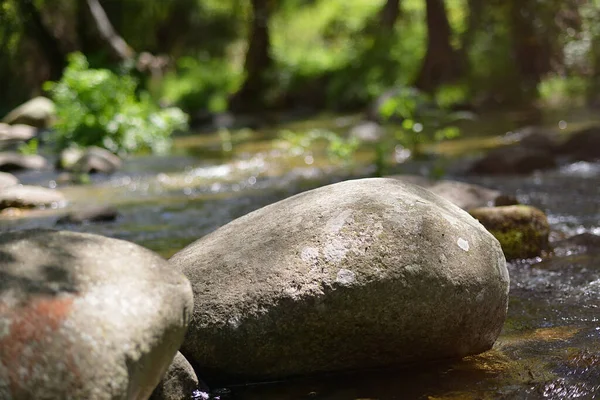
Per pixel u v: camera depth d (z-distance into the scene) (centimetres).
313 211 338
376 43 2023
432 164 924
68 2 1911
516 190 740
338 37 2506
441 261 317
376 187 348
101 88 1220
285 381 318
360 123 1471
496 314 331
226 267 327
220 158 1083
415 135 1021
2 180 841
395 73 1931
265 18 2095
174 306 259
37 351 229
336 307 306
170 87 2064
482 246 334
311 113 1867
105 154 1027
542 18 1791
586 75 1809
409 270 311
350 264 310
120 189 854
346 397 300
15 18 1669
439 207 345
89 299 245
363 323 310
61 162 1008
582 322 373
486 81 1744
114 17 2372
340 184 363
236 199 758
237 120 1769
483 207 551
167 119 1381
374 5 2391
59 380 227
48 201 768
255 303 310
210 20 2689
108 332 239
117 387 234
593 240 516
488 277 326
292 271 313
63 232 277
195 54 2628
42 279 247
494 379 310
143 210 718
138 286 257
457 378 312
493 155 851
